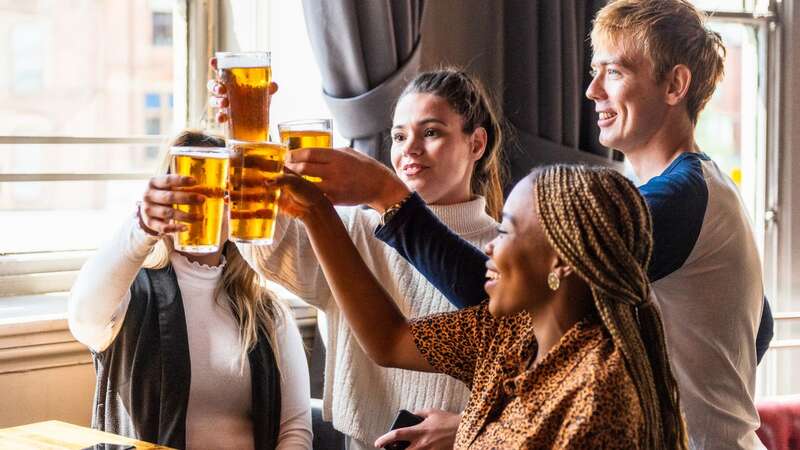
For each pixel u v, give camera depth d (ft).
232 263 7.52
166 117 9.95
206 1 10.03
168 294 7.29
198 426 7.20
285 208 5.07
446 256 5.23
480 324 4.86
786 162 11.96
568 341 4.16
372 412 6.41
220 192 4.79
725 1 11.80
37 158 9.16
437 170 6.66
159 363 7.14
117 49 9.59
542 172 4.32
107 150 9.57
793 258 11.99
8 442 6.09
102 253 6.49
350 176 5.12
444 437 5.65
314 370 9.16
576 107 9.84
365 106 8.63
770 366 12.07
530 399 4.15
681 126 6.03
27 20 9.04
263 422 7.38
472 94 6.84
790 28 11.91
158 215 4.79
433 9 9.58
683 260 5.51
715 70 6.07
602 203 4.11
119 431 7.20
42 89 9.15
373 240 6.59
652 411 4.01
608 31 6.03
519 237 4.26
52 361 8.09
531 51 9.66
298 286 6.28
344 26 8.46
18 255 9.08
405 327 5.10
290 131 5.11
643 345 4.12
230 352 7.35
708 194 5.61
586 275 4.06
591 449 3.87
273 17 9.84
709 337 5.64
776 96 11.95
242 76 4.54
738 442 5.74
